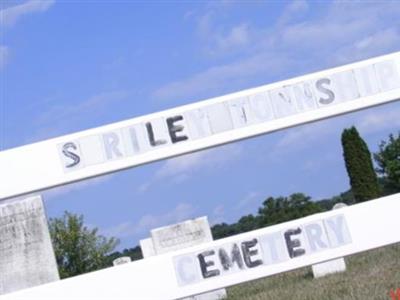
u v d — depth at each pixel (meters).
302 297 10.03
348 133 29.75
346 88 3.69
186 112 3.61
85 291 3.66
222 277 3.70
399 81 3.72
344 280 10.98
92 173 3.55
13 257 12.81
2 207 12.91
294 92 3.67
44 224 12.88
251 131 3.61
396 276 10.05
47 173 3.55
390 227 3.80
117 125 3.59
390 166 38.12
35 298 3.63
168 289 3.69
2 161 3.54
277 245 3.73
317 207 32.59
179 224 20.67
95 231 29.94
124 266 3.69
